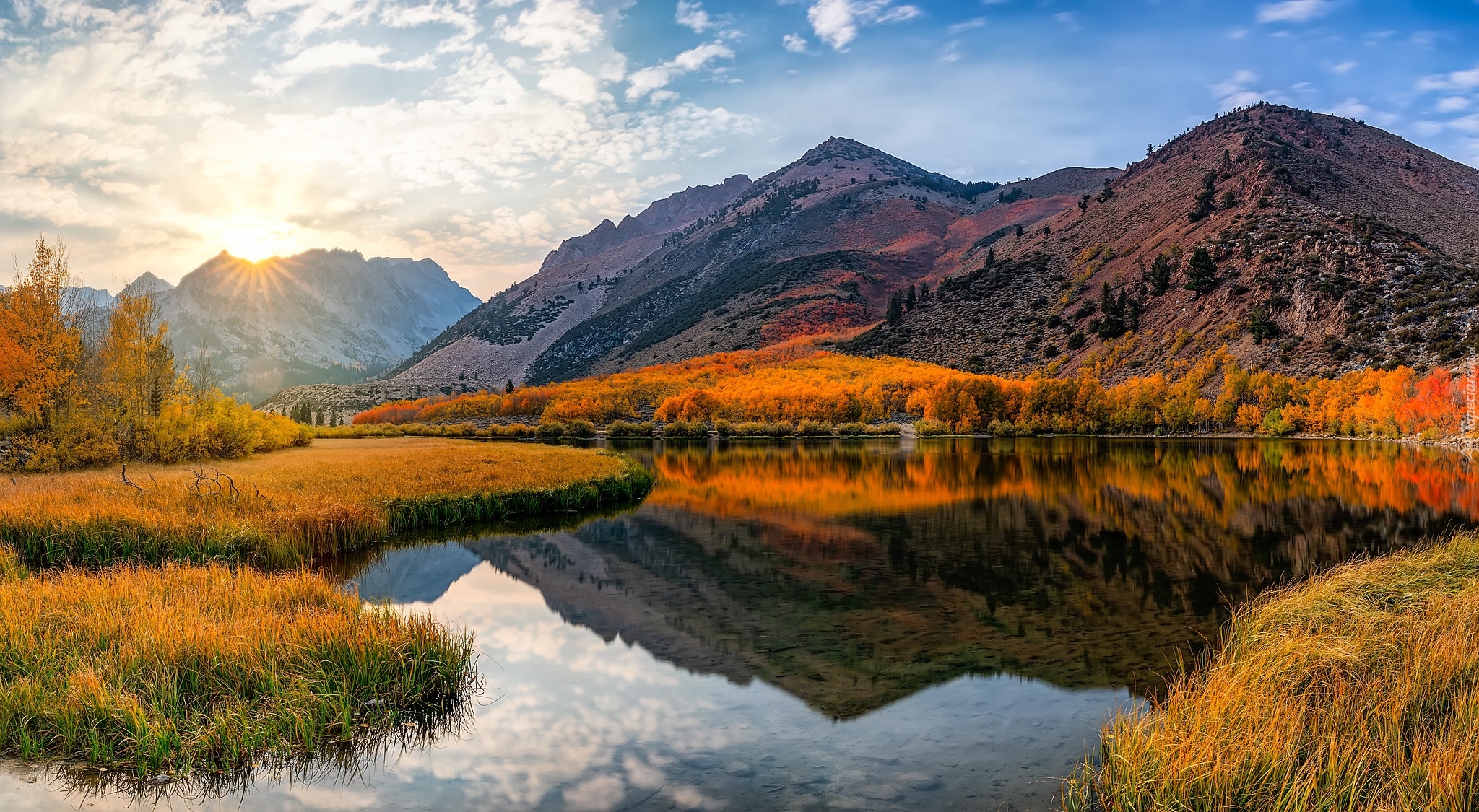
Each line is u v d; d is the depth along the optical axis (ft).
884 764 32.17
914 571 69.92
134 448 135.85
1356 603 41.09
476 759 32.81
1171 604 57.62
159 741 29.73
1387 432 226.38
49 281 124.67
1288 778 24.12
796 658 46.44
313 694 34.06
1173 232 459.32
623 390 476.95
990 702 39.19
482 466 138.51
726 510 108.88
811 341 586.04
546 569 71.77
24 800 28.02
